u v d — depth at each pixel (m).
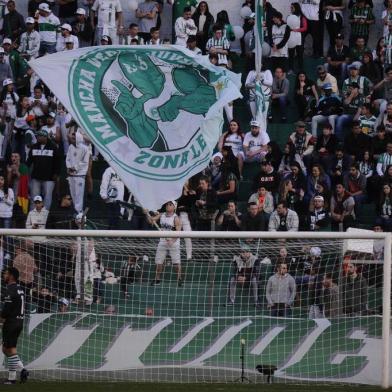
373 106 71.81
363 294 47.81
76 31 78.38
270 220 62.16
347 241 48.00
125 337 48.44
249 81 72.25
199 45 77.44
